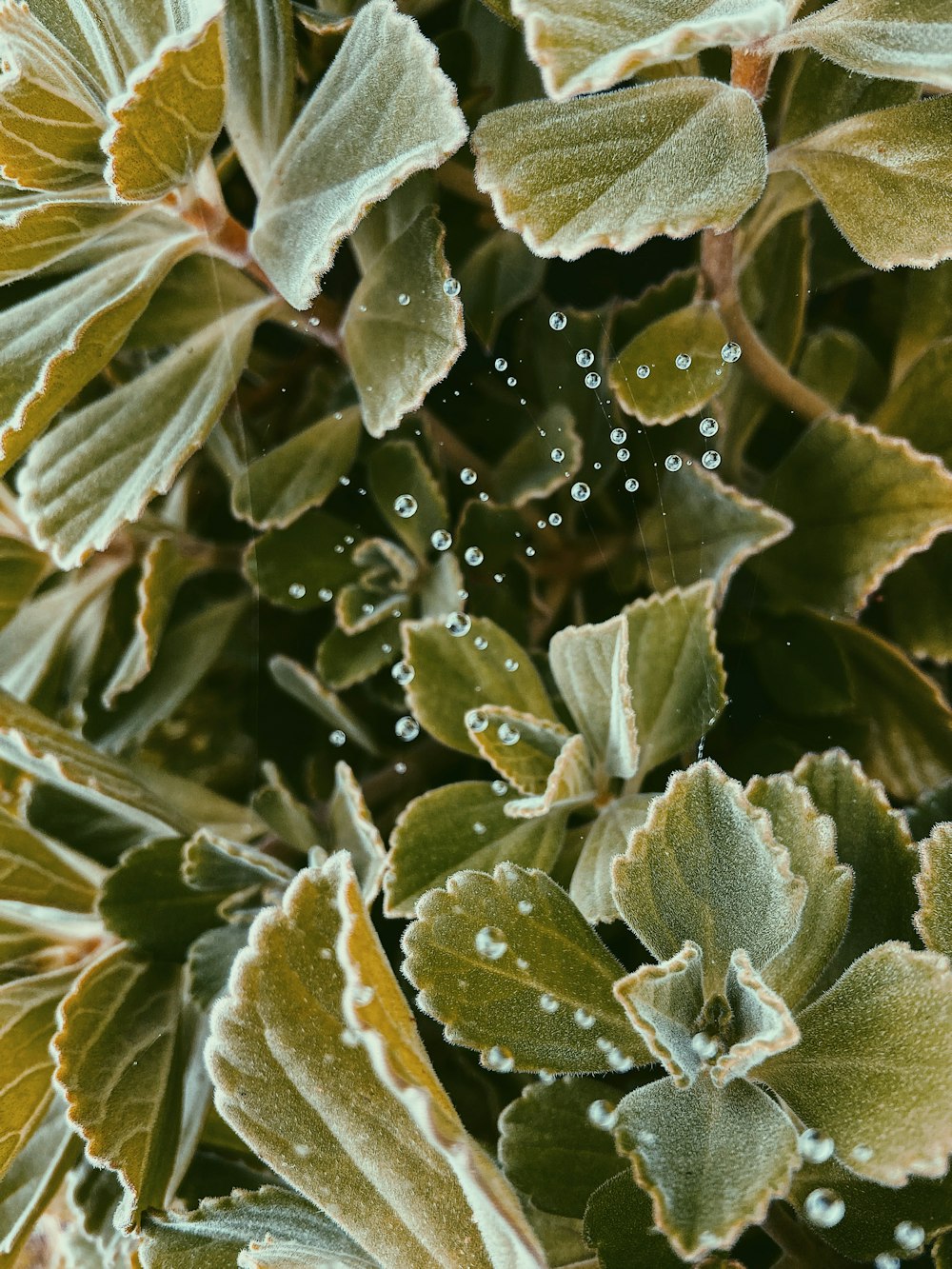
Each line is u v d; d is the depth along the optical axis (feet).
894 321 1.32
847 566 1.23
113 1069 1.17
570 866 1.18
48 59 1.13
